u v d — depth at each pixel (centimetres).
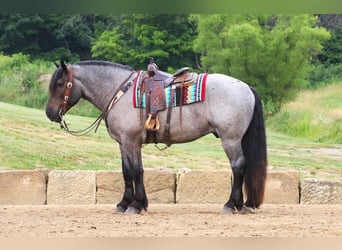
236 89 1187
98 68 1256
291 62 3055
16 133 2367
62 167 2116
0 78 3278
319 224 1091
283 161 2209
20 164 2098
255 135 1196
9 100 3150
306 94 3244
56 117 1256
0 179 1491
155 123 1195
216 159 2250
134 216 1189
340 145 2573
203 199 1473
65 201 1484
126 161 1223
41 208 1354
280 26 3088
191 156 2266
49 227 1052
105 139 2447
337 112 2952
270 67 3056
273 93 3089
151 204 1450
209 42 3084
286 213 1248
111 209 1323
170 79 1204
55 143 2316
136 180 1228
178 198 1475
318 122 2847
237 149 1187
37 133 2412
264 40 3069
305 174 2030
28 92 3216
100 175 1487
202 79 1194
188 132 1197
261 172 1195
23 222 1113
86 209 1327
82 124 2647
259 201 1212
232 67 3077
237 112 1177
